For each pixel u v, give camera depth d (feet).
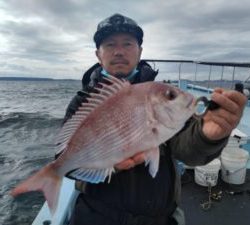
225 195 14.46
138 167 7.81
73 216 8.46
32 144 47.67
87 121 6.21
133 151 5.94
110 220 7.86
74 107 8.07
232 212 13.05
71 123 6.38
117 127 6.00
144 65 9.20
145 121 5.88
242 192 14.69
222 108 6.03
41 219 10.02
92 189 7.99
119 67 8.68
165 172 7.95
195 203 13.73
